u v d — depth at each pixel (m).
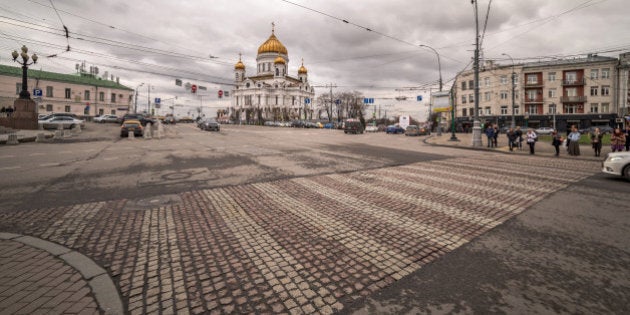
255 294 2.85
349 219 4.97
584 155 15.97
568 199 6.27
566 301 2.70
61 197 6.23
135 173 9.04
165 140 22.95
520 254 3.66
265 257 3.60
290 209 5.50
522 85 56.59
